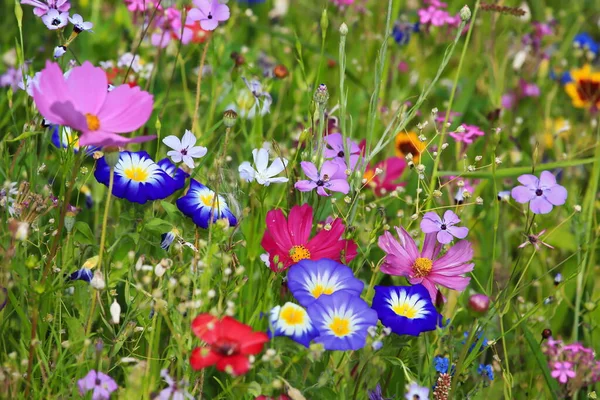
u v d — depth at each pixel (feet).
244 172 3.70
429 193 3.80
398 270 3.62
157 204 3.82
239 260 3.80
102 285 3.38
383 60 3.76
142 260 3.45
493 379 3.65
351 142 3.85
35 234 3.73
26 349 3.52
